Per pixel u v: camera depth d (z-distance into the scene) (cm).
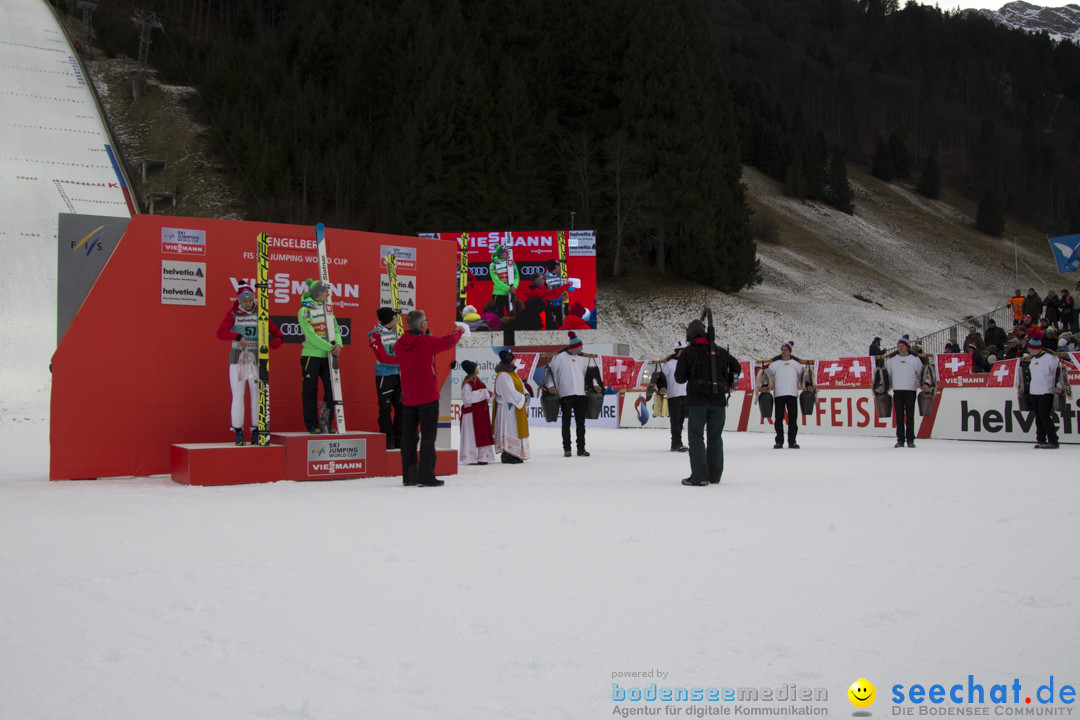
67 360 1150
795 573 531
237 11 11606
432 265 1442
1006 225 15688
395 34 8075
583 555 588
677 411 1661
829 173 14312
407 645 393
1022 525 700
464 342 5550
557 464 1387
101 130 6362
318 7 8981
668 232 7175
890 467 1228
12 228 4606
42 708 323
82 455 1151
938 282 11331
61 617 443
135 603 468
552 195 7369
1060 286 12081
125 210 5288
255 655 381
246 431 1253
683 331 6247
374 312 1378
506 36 8100
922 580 511
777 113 16188
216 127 7662
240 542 640
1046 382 1609
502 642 396
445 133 6388
